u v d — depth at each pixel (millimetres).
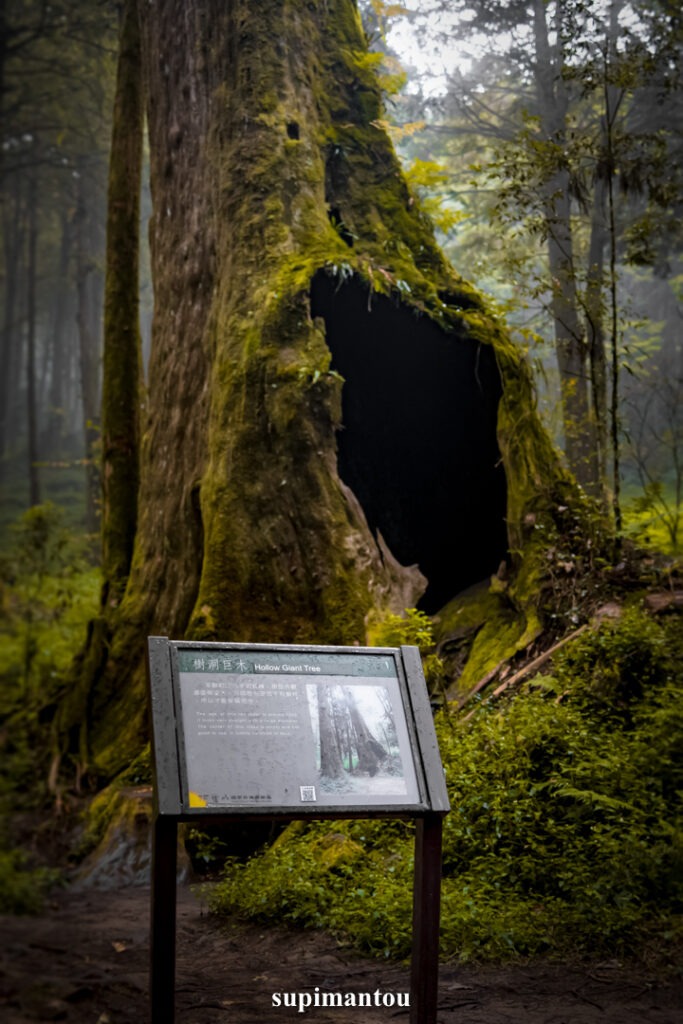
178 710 3090
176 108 9453
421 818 3277
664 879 4652
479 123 14391
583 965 4070
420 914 3209
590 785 5277
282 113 8570
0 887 5715
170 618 8359
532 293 9180
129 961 4488
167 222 9477
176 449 8844
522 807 5148
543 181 8945
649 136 8789
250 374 7695
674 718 5480
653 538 7875
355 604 7215
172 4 9562
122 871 6383
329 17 9422
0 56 19156
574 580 7156
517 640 7094
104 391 10727
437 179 9281
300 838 5750
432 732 3391
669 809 5223
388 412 9375
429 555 9234
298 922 4730
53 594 12773
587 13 8750
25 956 4488
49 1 18391
